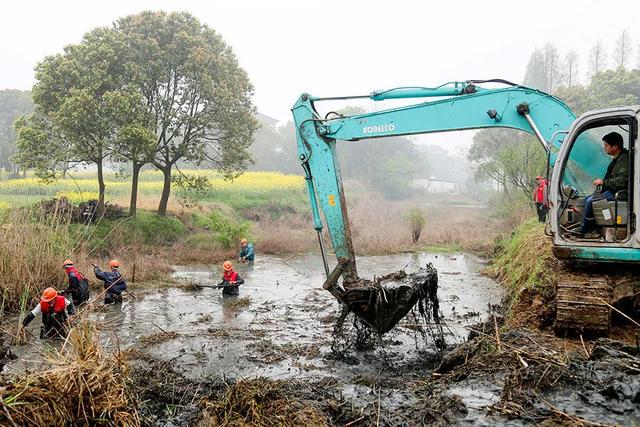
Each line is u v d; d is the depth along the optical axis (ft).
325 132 24.95
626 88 112.06
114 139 55.16
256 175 127.13
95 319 30.17
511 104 22.48
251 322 30.40
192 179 66.80
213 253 58.23
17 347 24.30
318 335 27.61
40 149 53.62
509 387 13.43
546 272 22.75
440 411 12.82
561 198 19.80
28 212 43.39
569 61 179.83
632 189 18.06
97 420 11.61
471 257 61.77
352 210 95.55
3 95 139.85
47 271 35.91
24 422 10.50
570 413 11.93
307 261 57.36
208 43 63.10
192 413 14.61
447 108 23.44
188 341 26.21
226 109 61.41
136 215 62.39
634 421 11.41
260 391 14.56
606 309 17.70
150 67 57.77
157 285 41.24
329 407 14.15
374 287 22.95
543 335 18.98
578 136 20.01
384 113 24.27
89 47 55.11
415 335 25.59
